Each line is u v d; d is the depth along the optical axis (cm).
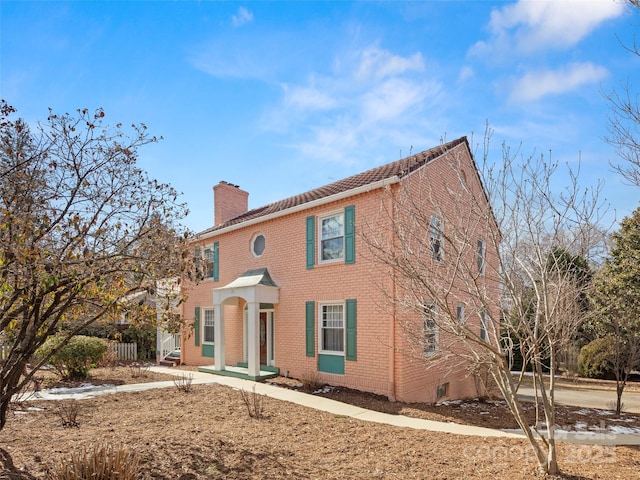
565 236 643
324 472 575
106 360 1767
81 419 830
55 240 491
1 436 684
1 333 547
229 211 2136
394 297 870
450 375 1362
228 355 1727
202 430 764
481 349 805
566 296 587
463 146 1261
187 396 1096
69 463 497
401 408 1038
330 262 1331
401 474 570
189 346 1911
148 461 582
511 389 576
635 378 2089
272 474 561
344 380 1264
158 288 649
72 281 482
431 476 563
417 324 959
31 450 608
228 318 1750
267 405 1010
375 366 1184
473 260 620
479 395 1377
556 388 1831
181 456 611
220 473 557
